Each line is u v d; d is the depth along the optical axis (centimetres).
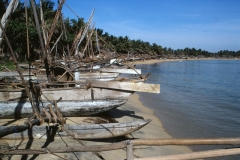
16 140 659
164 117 1313
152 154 748
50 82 1077
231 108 1647
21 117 898
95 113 981
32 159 554
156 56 11344
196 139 380
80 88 974
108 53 4125
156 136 958
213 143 379
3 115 874
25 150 378
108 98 993
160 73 4522
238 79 3794
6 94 908
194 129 1129
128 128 694
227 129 1158
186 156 360
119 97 997
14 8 811
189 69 6178
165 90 2397
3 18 789
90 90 984
